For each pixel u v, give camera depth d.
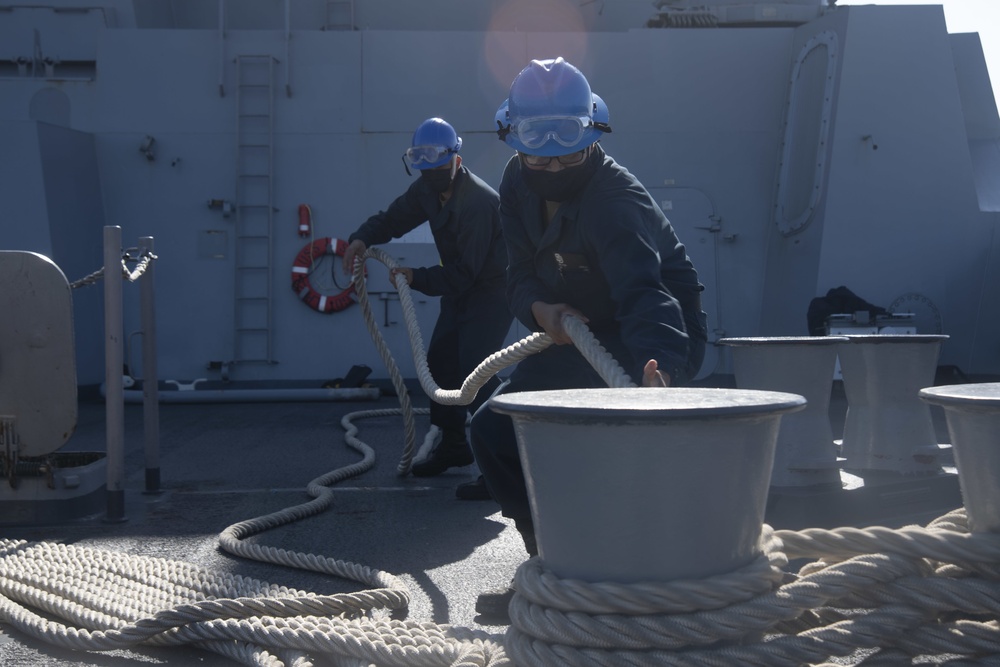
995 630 1.37
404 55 9.77
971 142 10.15
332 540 3.77
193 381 9.51
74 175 9.28
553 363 2.85
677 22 10.13
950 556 1.31
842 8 9.16
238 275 9.54
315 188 9.70
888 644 1.37
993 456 1.31
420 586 3.10
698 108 9.84
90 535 3.88
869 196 8.90
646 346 2.10
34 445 4.07
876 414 3.92
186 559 3.49
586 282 2.60
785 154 9.68
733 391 1.40
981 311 8.88
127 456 6.04
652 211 2.47
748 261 9.78
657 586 1.24
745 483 1.26
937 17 9.05
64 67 10.28
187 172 9.69
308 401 9.14
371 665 2.14
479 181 4.88
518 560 3.43
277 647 2.31
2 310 4.02
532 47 9.80
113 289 4.10
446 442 5.21
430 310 9.61
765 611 1.27
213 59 9.75
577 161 2.41
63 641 2.52
